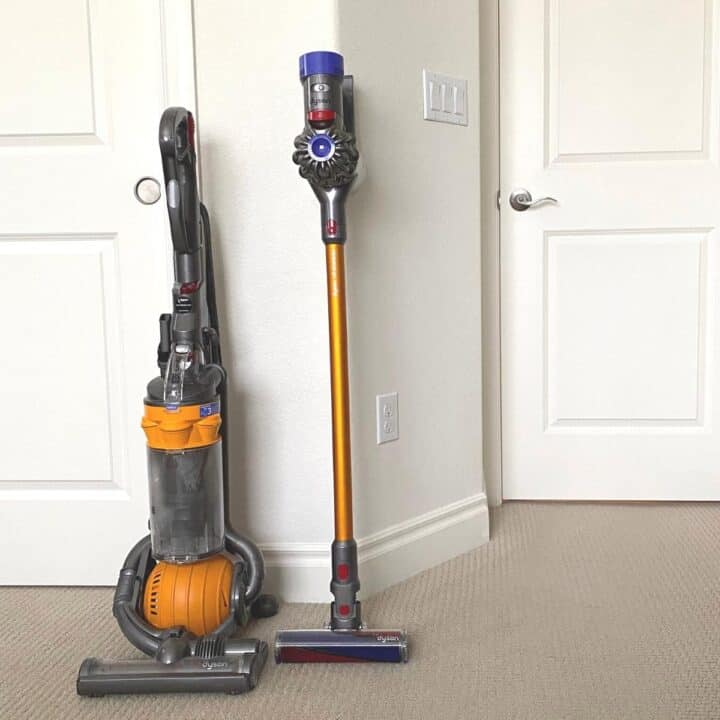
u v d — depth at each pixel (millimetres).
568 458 2795
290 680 1682
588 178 2715
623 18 2658
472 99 2373
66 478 2154
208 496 1735
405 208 2189
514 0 2674
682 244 2715
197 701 1614
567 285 2750
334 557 1786
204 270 1889
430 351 2285
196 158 1960
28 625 1953
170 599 1729
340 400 1777
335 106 1716
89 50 2064
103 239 2109
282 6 1981
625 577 2154
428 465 2297
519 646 1794
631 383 2760
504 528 2564
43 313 2127
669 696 1580
